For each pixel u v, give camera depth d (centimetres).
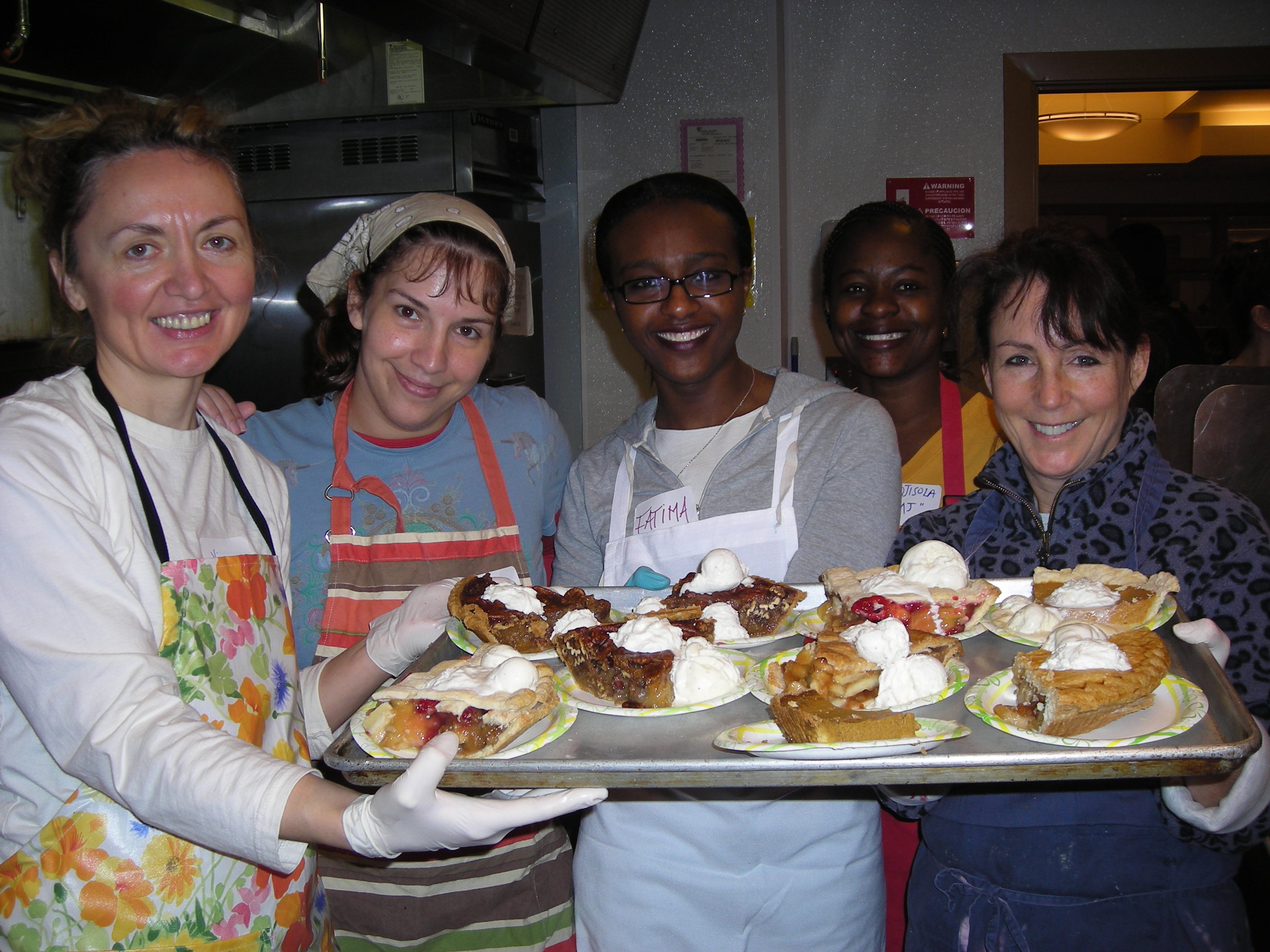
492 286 164
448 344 165
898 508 178
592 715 137
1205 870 132
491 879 168
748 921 152
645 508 186
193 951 121
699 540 180
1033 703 123
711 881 151
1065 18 390
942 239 231
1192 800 124
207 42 242
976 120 397
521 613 158
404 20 228
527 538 192
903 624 141
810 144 407
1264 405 261
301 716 148
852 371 278
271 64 261
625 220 174
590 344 419
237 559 135
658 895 153
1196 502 146
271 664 139
